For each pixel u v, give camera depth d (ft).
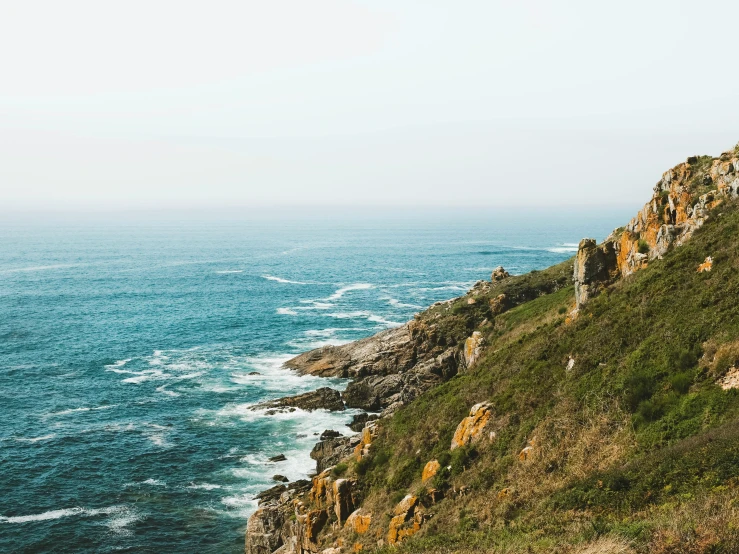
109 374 288.92
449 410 125.18
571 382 103.04
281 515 138.21
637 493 63.41
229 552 146.82
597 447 82.28
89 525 157.99
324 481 122.83
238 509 166.50
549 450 88.38
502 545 63.67
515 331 209.87
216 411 241.35
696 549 46.42
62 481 181.57
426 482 101.65
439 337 266.77
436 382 234.99
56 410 240.94
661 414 80.07
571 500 69.77
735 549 44.83
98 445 207.82
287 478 183.83
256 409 242.58
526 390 110.83
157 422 229.25
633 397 86.02
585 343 113.29
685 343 89.92
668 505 57.77
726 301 92.17
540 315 207.10
